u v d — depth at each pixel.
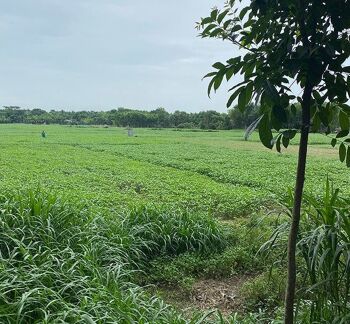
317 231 3.67
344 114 3.34
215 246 8.03
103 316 4.27
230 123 94.94
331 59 2.75
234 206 12.00
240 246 7.96
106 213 8.52
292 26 2.82
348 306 3.94
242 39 3.03
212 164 25.88
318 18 2.73
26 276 4.82
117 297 4.70
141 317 4.23
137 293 5.25
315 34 2.77
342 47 2.79
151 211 8.28
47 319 4.04
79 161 26.45
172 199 13.34
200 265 7.24
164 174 20.50
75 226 6.69
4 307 4.35
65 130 86.06
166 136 66.38
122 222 7.59
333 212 3.79
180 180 18.06
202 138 61.78
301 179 3.10
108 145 43.12
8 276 4.82
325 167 24.77
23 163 24.19
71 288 4.88
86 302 4.41
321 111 3.12
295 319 3.79
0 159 26.27
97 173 20.56
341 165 26.27
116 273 5.61
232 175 19.88
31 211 6.64
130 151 35.56
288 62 2.72
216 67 2.97
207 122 103.31
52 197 7.11
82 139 53.06
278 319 4.64
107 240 6.84
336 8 2.68
